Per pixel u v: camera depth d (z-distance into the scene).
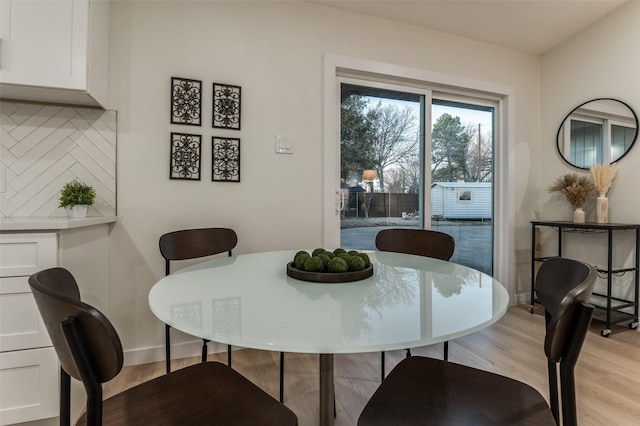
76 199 1.69
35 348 1.30
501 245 3.16
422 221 2.85
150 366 1.94
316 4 2.38
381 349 0.61
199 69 2.09
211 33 2.12
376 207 2.70
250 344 0.63
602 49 2.77
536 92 3.26
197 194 2.09
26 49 1.51
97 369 0.59
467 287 1.00
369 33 2.54
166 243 1.63
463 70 2.89
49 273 0.75
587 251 2.91
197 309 0.80
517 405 0.83
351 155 2.60
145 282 1.99
